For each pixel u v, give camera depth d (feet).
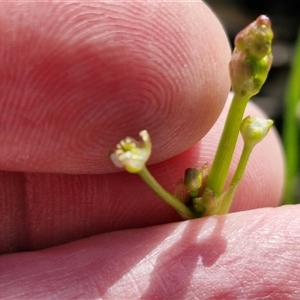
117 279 0.19
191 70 0.17
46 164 0.18
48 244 0.22
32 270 0.20
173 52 0.17
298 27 0.53
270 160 0.25
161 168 0.21
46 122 0.17
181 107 0.17
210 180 0.18
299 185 0.42
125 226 0.22
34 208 0.21
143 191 0.21
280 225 0.19
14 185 0.21
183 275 0.19
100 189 0.21
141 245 0.20
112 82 0.17
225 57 0.18
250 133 0.16
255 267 0.19
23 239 0.22
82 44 0.16
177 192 0.18
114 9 0.17
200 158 0.22
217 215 0.20
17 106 0.17
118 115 0.17
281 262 0.19
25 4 0.16
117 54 0.16
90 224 0.22
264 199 0.25
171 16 0.17
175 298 0.18
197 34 0.18
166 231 0.20
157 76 0.17
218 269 0.19
